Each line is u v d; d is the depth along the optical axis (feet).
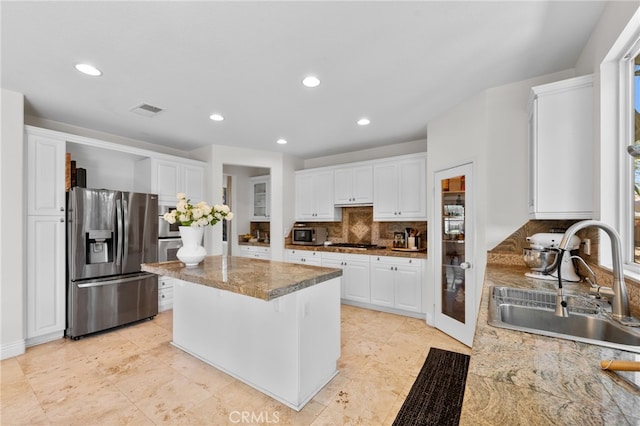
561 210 6.31
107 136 12.45
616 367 2.38
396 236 14.06
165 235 12.85
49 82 7.86
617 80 5.45
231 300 7.60
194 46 6.28
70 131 11.33
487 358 2.78
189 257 7.86
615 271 4.08
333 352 7.50
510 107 8.07
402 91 8.56
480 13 5.32
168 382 7.22
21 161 8.51
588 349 2.97
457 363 8.18
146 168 12.83
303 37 5.99
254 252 17.92
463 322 9.48
